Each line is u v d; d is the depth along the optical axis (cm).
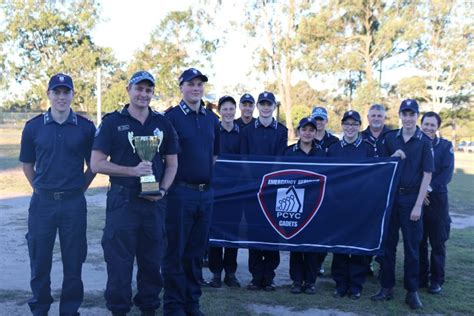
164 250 473
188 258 484
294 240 582
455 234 940
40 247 445
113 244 432
